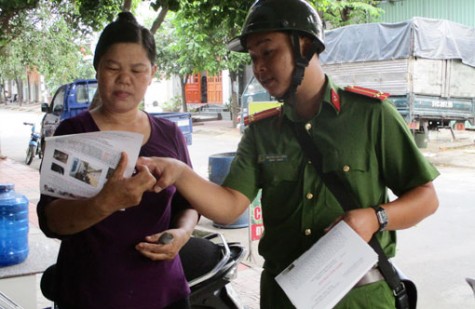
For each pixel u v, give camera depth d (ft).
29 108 120.16
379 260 5.38
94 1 18.24
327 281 4.92
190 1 14.05
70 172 5.20
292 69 5.33
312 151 5.52
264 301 5.98
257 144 5.86
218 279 8.79
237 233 20.06
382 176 5.61
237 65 56.54
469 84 44.01
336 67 43.62
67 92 37.58
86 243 5.95
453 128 46.44
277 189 5.72
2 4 20.33
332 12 49.52
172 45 54.39
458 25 41.29
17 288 8.82
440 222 21.43
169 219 6.46
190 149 47.21
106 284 5.93
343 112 5.52
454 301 13.87
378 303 5.40
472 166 35.22
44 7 32.78
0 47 30.96
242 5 12.97
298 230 5.60
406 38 38.55
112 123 6.32
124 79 5.99
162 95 90.38
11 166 37.45
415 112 39.60
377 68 40.86
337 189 5.43
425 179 5.39
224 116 76.74
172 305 6.44
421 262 16.76
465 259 17.02
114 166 5.16
